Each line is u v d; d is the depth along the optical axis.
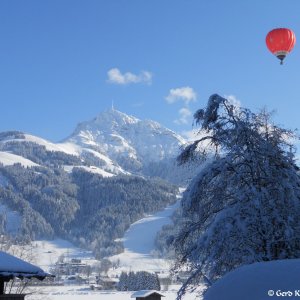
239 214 15.29
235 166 16.31
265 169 15.95
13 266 13.22
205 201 16.58
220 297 6.46
